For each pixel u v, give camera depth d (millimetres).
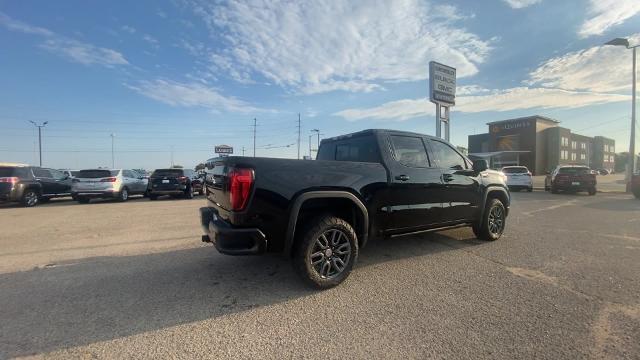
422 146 5309
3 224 8938
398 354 2656
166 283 4223
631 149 19953
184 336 2953
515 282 4176
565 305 3506
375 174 4543
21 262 5152
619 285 4047
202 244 6289
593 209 11336
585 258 5188
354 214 4465
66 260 5246
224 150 45906
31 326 3117
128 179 16906
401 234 4922
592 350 2688
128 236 7055
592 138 85625
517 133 61156
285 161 3914
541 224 8211
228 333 3002
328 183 4102
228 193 3721
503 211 6512
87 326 3123
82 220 9508
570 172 18625
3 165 13984
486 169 5766
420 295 3797
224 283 4219
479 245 6016
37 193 15039
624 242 6242
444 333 2965
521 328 3037
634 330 2990
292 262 4023
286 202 3801
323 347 2768
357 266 4832
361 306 3529
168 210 11984
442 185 5324
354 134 5230
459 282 4188
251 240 3689
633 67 19922
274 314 3363
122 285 4156
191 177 19859
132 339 2902
